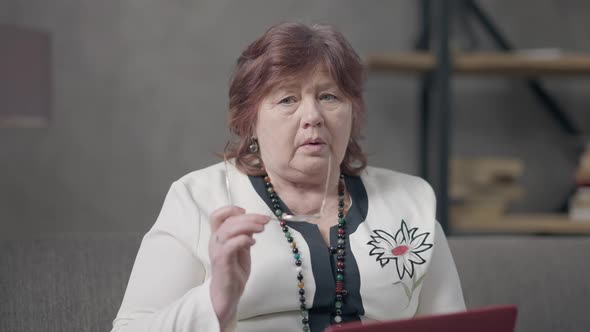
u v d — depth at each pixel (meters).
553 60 4.18
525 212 4.86
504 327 1.38
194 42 4.72
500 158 4.85
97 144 4.65
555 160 4.88
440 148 4.12
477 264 2.32
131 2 4.65
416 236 1.91
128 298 1.74
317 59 1.78
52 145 4.61
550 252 2.39
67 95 4.60
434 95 4.23
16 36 3.94
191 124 4.72
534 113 4.87
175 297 1.73
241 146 1.95
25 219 4.59
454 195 4.21
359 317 1.80
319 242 1.81
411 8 4.81
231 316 1.59
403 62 4.10
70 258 2.10
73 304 2.01
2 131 4.56
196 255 1.77
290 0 4.78
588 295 2.30
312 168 1.80
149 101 4.68
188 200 1.84
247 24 4.76
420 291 1.95
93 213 4.65
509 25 4.85
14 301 1.98
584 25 4.90
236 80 1.89
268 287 1.74
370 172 2.09
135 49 4.66
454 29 4.72
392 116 4.79
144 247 1.81
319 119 1.77
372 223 1.90
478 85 4.83
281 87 1.79
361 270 1.80
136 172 4.68
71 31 4.60
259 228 1.46
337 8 4.79
